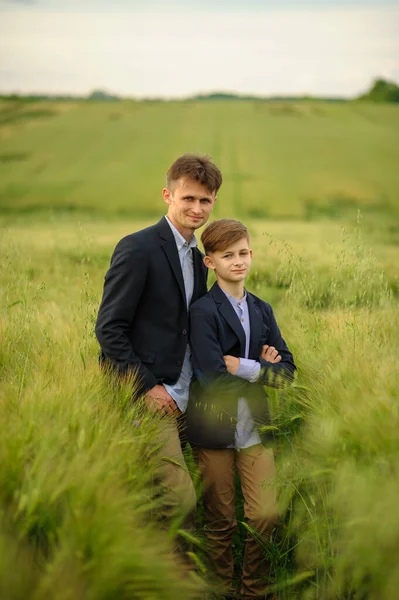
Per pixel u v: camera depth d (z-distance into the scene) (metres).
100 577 1.58
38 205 32.72
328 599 2.20
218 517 2.79
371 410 2.14
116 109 71.56
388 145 51.50
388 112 72.50
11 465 1.80
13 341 3.07
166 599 1.73
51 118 65.75
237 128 59.03
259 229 16.69
